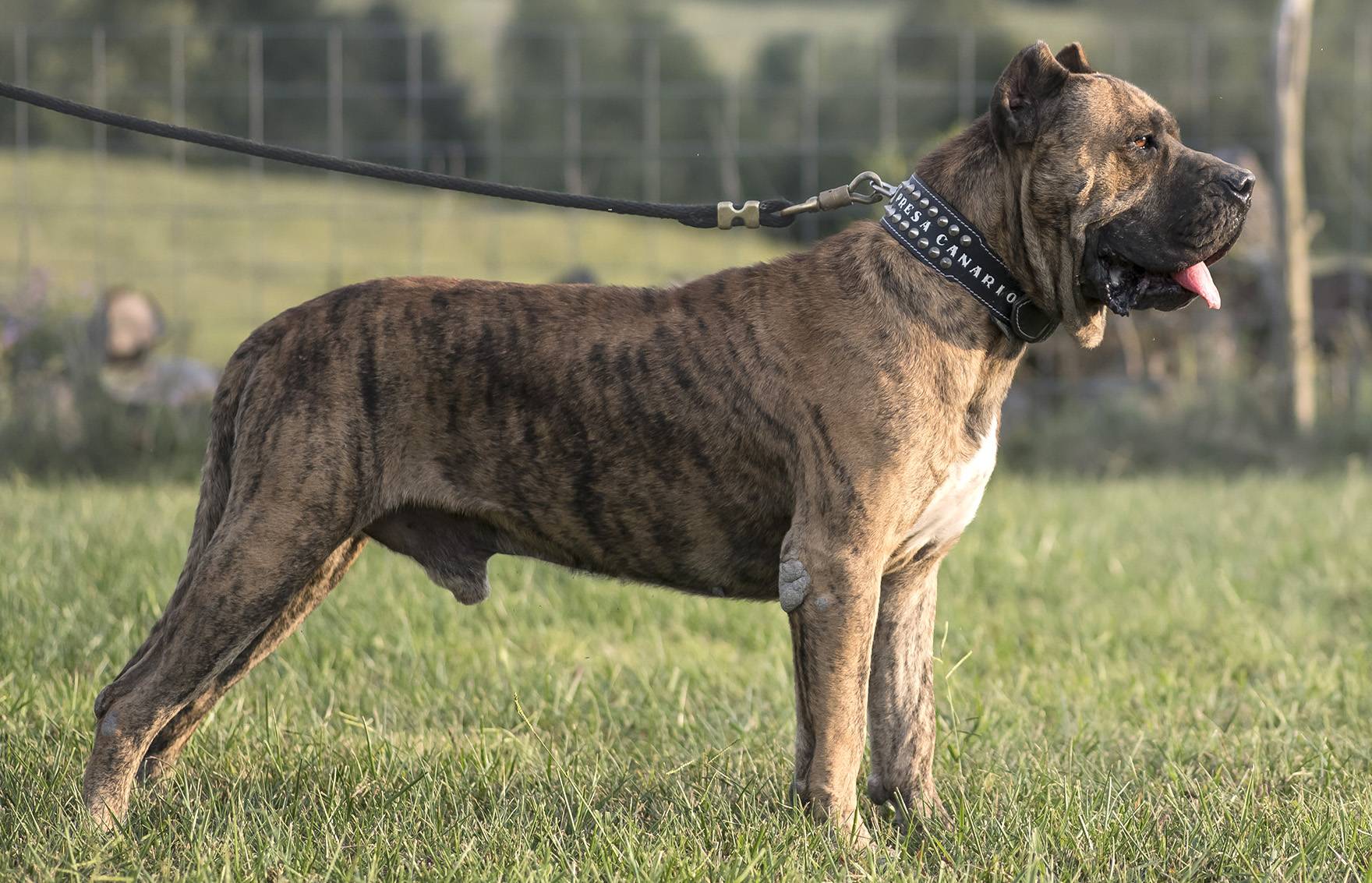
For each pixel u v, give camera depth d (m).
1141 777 6.41
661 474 5.73
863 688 5.49
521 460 5.76
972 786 6.28
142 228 32.62
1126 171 5.49
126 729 5.61
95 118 6.17
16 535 10.09
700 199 44.53
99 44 15.28
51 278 15.80
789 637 9.00
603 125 49.16
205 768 6.37
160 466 14.62
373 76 50.09
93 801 5.58
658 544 5.87
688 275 18.52
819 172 40.06
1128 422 15.96
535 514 5.86
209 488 5.96
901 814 5.95
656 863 5.17
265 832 5.51
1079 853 5.42
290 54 49.19
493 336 5.75
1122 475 15.55
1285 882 5.20
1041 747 6.74
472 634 8.85
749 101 47.41
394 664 8.17
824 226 19.23
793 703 7.63
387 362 5.71
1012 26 47.56
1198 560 10.73
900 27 46.75
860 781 6.59
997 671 8.27
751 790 6.14
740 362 5.66
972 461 5.62
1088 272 5.55
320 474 5.60
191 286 27.97
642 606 9.52
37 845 5.28
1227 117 35.44
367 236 32.62
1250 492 13.48
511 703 7.42
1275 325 16.02
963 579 10.17
